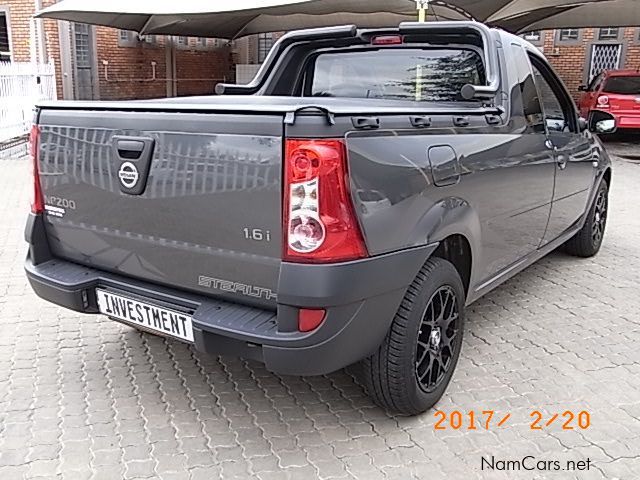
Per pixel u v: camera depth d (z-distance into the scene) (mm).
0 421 2791
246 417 2850
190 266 2518
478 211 3020
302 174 2146
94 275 2854
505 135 3273
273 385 3146
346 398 3023
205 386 3135
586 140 4676
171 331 2578
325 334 2229
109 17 12641
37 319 3967
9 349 3531
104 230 2748
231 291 2443
